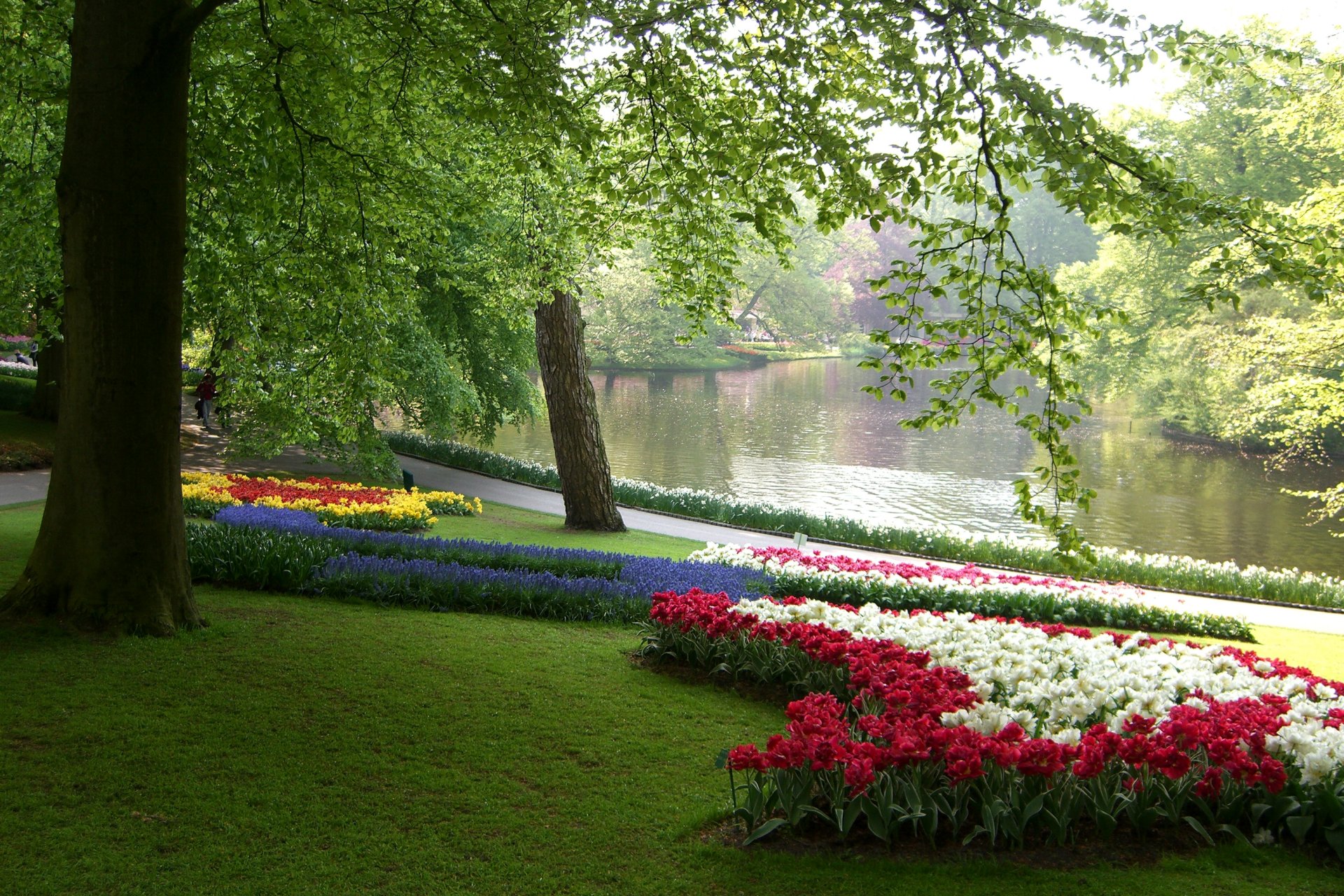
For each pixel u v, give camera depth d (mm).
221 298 9766
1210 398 33906
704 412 47250
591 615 8875
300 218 9266
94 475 6406
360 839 4133
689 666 7191
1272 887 3963
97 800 4312
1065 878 3965
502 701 5996
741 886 3863
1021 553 16594
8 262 10008
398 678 6285
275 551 8828
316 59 8422
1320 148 28344
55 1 8422
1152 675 6516
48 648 6035
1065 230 80000
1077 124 6047
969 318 6488
